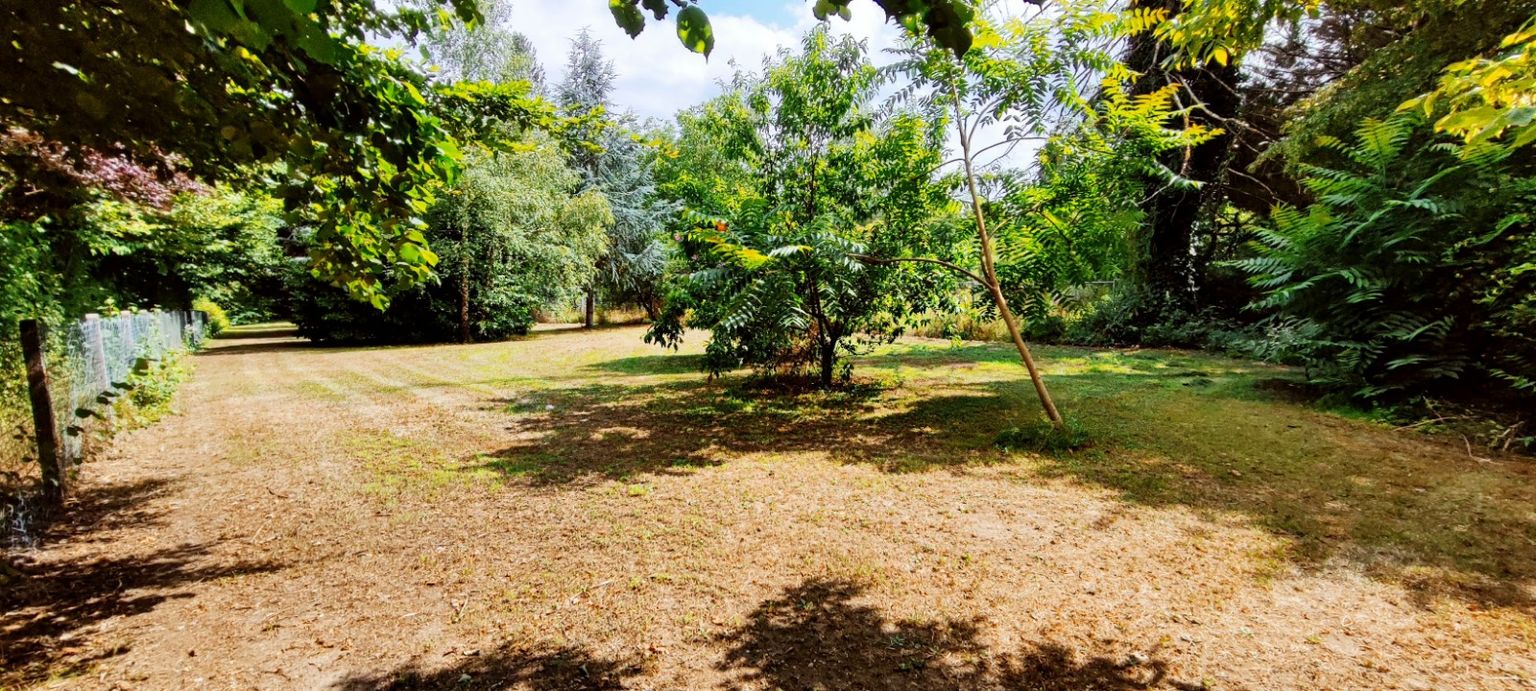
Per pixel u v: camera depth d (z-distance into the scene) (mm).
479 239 16344
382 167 2234
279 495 4160
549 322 25281
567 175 17812
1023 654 2275
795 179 7301
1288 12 3271
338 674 2205
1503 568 2842
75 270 7156
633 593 2768
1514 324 4676
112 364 5855
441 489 4238
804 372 8359
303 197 2221
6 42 1481
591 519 3656
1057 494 3943
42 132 2057
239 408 7242
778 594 2742
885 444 5254
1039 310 6262
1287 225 6293
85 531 3570
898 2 1257
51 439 3967
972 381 8172
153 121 1910
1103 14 4695
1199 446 4863
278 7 1092
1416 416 5309
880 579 2861
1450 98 2381
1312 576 2820
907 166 6633
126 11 1419
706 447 5266
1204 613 2535
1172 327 11391
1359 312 5742
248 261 16359
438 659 2291
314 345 16547
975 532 3379
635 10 1406
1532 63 2041
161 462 4984
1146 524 3439
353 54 2025
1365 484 3951
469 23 2547
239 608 2682
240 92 1943
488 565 3076
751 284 6141
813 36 6852
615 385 8617
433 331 17344
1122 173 5375
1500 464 4223
